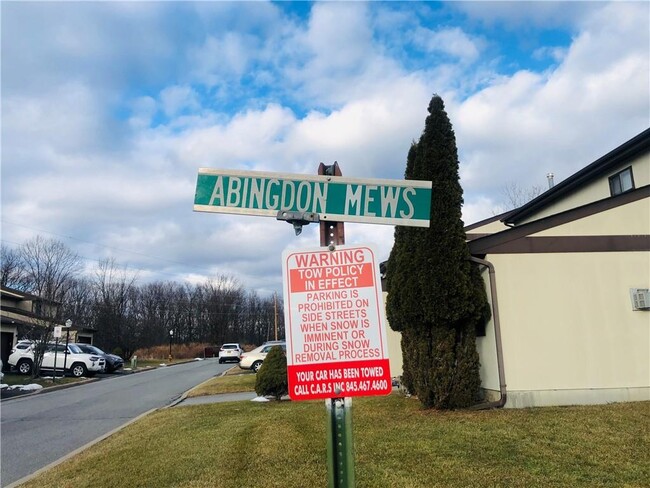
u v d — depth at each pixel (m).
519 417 7.33
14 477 6.46
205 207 2.58
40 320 23.66
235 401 11.99
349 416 2.37
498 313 8.71
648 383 8.62
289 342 2.45
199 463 5.86
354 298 2.46
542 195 15.09
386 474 4.95
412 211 2.61
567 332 8.70
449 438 6.27
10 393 17.28
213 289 79.44
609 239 9.02
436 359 8.34
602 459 5.24
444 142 8.73
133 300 64.00
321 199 2.59
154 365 40.28
